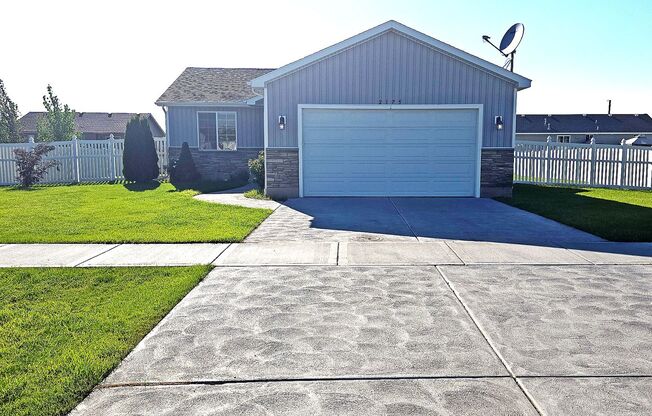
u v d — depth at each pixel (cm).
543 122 4878
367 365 357
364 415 294
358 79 1348
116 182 1898
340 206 1206
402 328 426
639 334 412
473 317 452
